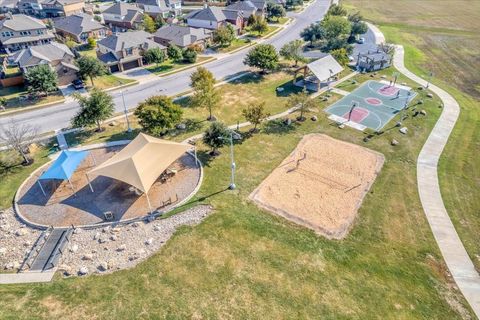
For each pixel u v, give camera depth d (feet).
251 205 100.73
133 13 298.56
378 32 301.22
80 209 98.22
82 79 184.44
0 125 145.48
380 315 69.31
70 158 106.73
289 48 213.46
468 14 365.81
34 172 114.32
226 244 84.58
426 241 91.86
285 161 123.54
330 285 75.20
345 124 150.30
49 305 67.00
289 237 89.10
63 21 280.31
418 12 379.55
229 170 116.88
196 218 93.81
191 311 66.54
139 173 96.02
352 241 89.92
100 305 67.31
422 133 144.66
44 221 93.71
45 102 166.50
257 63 199.31
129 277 74.79
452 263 85.56
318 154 128.16
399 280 79.05
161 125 126.82
